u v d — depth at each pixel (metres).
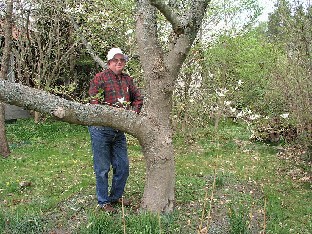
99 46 9.00
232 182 7.27
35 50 14.31
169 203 5.50
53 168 8.73
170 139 5.42
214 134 12.33
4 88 4.22
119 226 4.77
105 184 5.70
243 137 12.37
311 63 7.67
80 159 9.65
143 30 5.26
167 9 4.52
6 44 10.09
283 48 8.40
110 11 7.93
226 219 5.37
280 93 9.38
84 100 5.80
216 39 12.12
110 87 5.62
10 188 7.17
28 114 16.58
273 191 6.87
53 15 13.21
